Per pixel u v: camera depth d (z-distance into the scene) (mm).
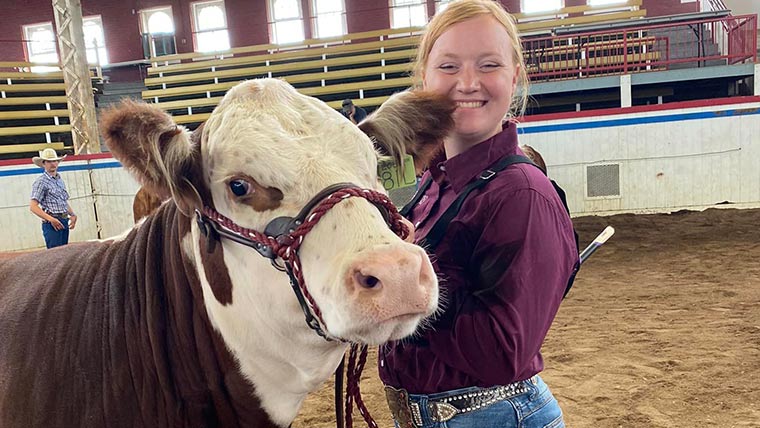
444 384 1709
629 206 10883
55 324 1937
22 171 11133
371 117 1920
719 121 10438
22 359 1911
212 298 1774
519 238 1566
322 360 1793
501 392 1720
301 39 20656
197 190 1640
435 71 1849
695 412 3529
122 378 1854
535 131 10961
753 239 8008
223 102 1682
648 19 16922
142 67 21203
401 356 1767
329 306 1379
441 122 1818
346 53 19203
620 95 15414
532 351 1598
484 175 1689
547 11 18094
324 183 1498
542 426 1756
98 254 2088
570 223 1716
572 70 15461
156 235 1966
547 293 1594
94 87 19594
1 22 22000
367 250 1342
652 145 10672
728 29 15680
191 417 1867
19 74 19172
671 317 5180
